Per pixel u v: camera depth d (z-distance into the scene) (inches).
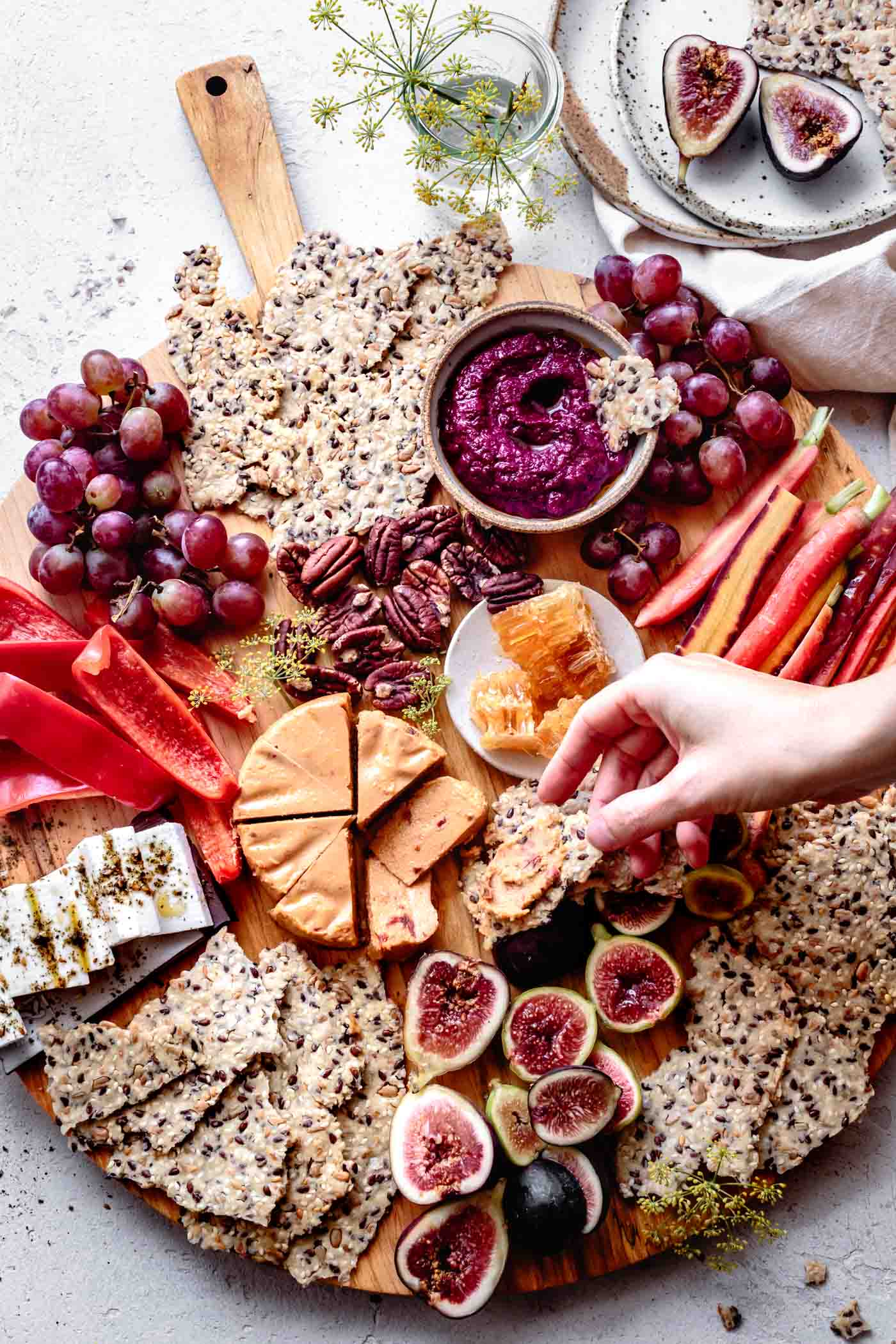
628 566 27.9
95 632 28.1
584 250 30.6
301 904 26.9
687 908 27.1
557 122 29.2
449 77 28.8
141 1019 26.7
